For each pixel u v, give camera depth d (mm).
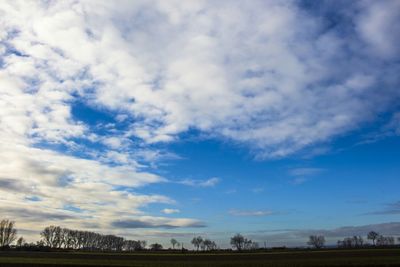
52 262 90500
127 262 93312
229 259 103938
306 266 76250
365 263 76500
